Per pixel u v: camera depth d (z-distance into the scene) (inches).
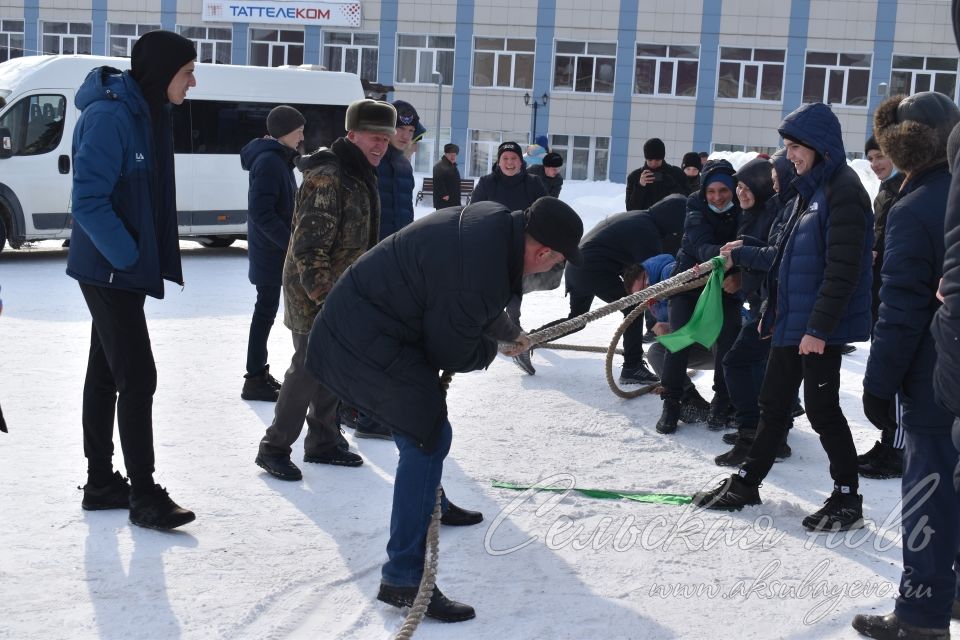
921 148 140.7
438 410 139.3
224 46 1547.7
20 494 181.8
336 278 196.7
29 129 541.3
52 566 151.9
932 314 136.6
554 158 465.1
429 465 140.6
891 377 138.1
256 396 258.5
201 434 226.1
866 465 215.6
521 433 237.8
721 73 1507.1
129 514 173.5
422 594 135.6
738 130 1507.1
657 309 270.2
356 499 188.2
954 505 134.6
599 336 371.9
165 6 1540.4
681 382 242.8
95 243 157.3
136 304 165.0
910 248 136.0
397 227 251.6
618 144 1519.4
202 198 598.2
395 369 137.3
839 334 173.8
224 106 602.2
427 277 134.1
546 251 134.7
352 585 150.6
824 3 1472.7
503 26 1517.0
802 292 175.8
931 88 1472.7
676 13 1493.6
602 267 292.0
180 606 140.7
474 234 133.5
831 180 173.5
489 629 138.3
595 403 268.4
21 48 1557.6
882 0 1464.1
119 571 151.3
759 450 187.5
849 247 167.9
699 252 239.1
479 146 1542.8
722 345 242.2
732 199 239.5
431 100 1536.7
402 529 141.4
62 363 291.0
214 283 488.7
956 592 144.5
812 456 228.8
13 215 537.3
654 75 1513.3
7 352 303.3
